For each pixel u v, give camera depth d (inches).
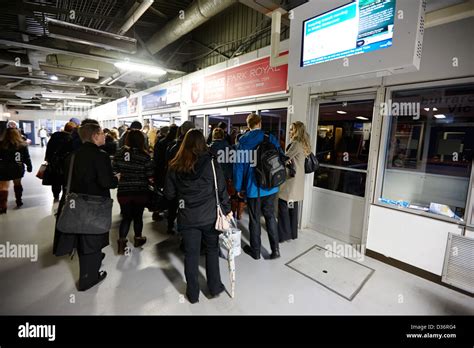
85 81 343.3
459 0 76.5
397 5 72.4
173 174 73.2
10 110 705.6
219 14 225.9
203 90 208.2
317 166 121.8
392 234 102.1
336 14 88.3
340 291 85.7
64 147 148.5
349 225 122.4
